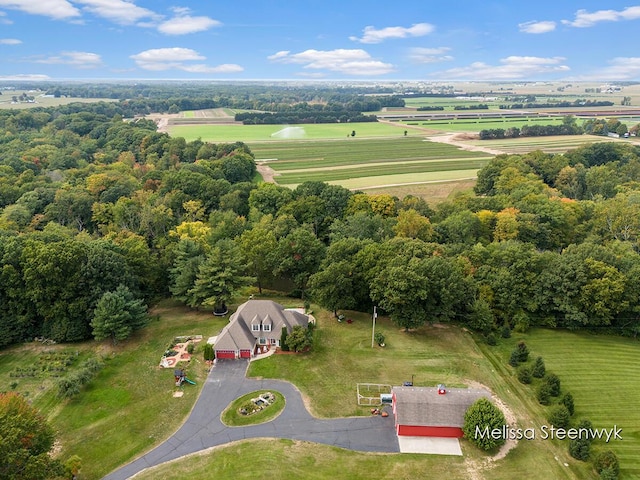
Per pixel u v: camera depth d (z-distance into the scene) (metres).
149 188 132.50
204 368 61.59
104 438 48.88
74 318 67.81
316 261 84.75
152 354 65.06
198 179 127.38
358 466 45.34
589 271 71.44
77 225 113.75
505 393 57.16
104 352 65.31
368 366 62.34
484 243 100.12
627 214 105.75
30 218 106.94
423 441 48.84
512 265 76.44
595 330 72.50
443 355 65.44
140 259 78.31
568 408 52.84
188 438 49.00
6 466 37.59
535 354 66.12
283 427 50.62
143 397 55.59
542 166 152.00
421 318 68.12
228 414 52.66
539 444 48.75
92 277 69.12
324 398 55.53
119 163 153.38
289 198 121.25
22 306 67.50
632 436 50.06
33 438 40.84
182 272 77.62
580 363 63.88
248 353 64.06
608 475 43.25
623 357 65.44
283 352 65.44
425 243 84.38
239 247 87.69
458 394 51.56
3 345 66.06
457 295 70.00
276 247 87.06
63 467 41.59
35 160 151.50
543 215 107.56
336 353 65.44
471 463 45.94
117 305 65.62
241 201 124.38
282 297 85.94
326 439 48.91
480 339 70.69
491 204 114.75
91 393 56.16
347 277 74.12
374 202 114.88
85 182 131.25
